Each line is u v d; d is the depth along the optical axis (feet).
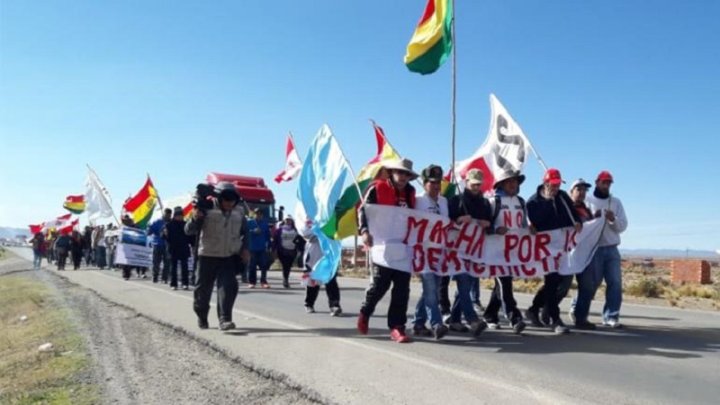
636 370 21.79
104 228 101.65
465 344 26.37
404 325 27.14
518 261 28.76
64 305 45.42
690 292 60.08
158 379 21.99
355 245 97.35
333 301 36.42
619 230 31.12
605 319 31.73
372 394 18.44
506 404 17.43
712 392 19.03
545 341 27.25
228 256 29.71
